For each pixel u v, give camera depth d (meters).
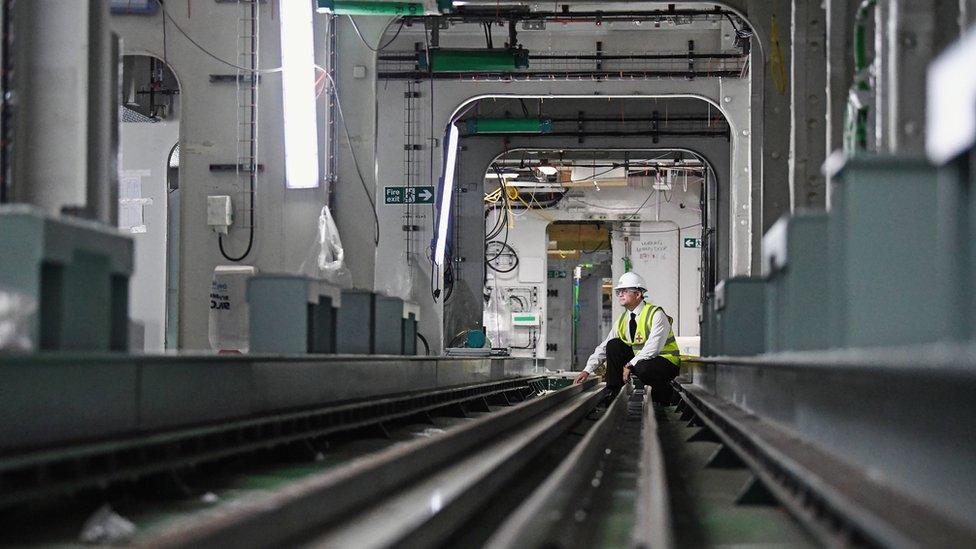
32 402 3.74
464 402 11.85
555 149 19.47
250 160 11.03
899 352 2.46
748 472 5.74
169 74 16.12
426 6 10.32
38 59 6.39
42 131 6.38
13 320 3.86
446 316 19.14
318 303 7.33
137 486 4.63
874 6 6.64
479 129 18.86
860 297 3.53
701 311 12.56
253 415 5.89
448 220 17.69
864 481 3.30
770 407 5.70
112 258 4.43
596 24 16.48
